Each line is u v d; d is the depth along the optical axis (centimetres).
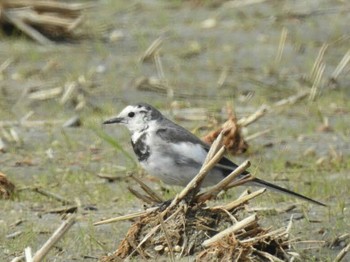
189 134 1116
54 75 1922
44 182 1369
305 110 1745
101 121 1664
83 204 1262
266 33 2159
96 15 2261
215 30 2181
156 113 1126
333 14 2238
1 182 1289
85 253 1065
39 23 2112
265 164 1448
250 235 987
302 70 1966
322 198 1266
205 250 964
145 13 2289
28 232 1124
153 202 1032
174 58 2031
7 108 1748
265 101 1812
